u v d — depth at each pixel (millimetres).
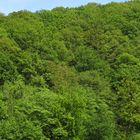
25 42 100312
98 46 109312
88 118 68250
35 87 81125
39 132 60656
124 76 93625
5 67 86688
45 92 70188
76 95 64812
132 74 94500
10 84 79750
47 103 64562
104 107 73375
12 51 93188
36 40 102062
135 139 74625
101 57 105938
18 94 72688
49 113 63281
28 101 65750
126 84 85062
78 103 64312
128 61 99938
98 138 67688
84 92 79000
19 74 88938
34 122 62500
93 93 84312
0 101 64812
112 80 94812
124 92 82500
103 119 68562
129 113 78750
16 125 60031
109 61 104062
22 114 62938
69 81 90812
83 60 101438
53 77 90188
